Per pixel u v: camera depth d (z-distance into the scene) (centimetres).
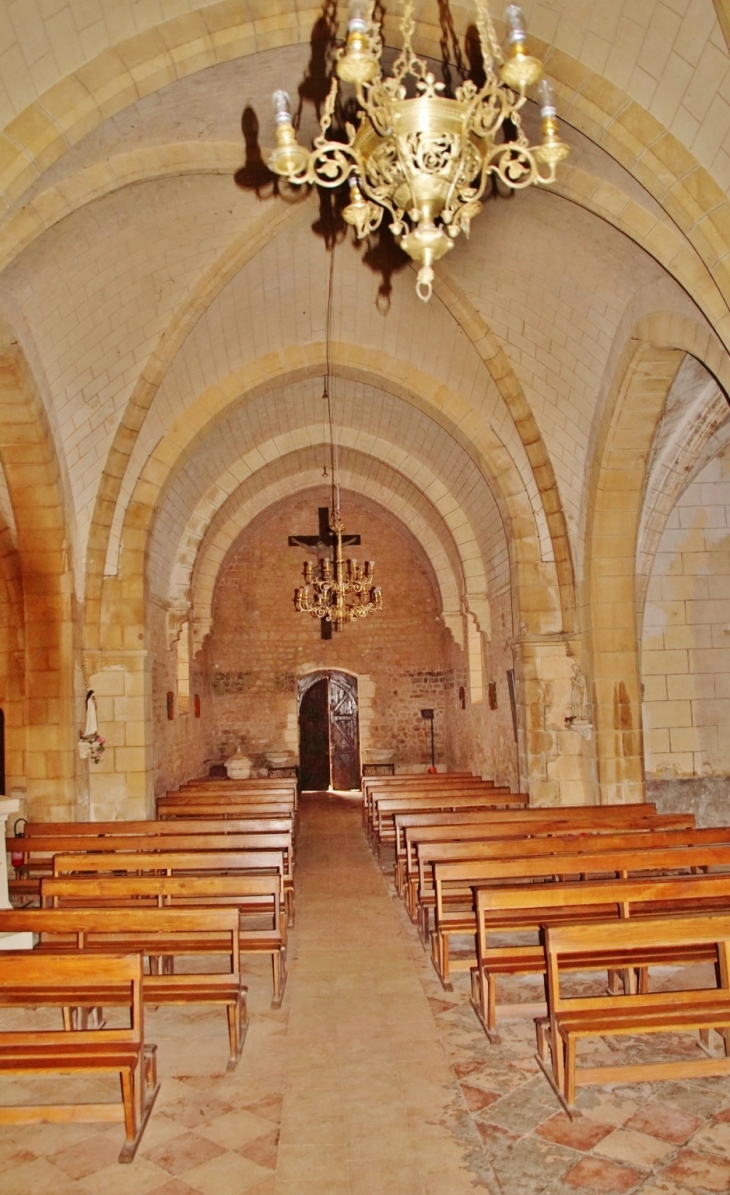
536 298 893
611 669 1018
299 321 1064
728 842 731
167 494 1147
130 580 1078
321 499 1881
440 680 1911
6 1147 425
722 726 1138
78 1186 389
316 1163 403
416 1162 401
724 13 466
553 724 1091
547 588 1104
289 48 612
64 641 980
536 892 533
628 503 982
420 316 1027
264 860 670
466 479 1308
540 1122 436
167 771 1295
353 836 1352
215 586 1755
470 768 1592
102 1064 405
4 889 737
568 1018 446
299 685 1936
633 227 657
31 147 547
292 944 765
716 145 551
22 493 923
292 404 1337
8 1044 429
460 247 866
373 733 1905
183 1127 439
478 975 570
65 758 974
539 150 388
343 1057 521
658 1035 544
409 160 378
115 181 681
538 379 991
